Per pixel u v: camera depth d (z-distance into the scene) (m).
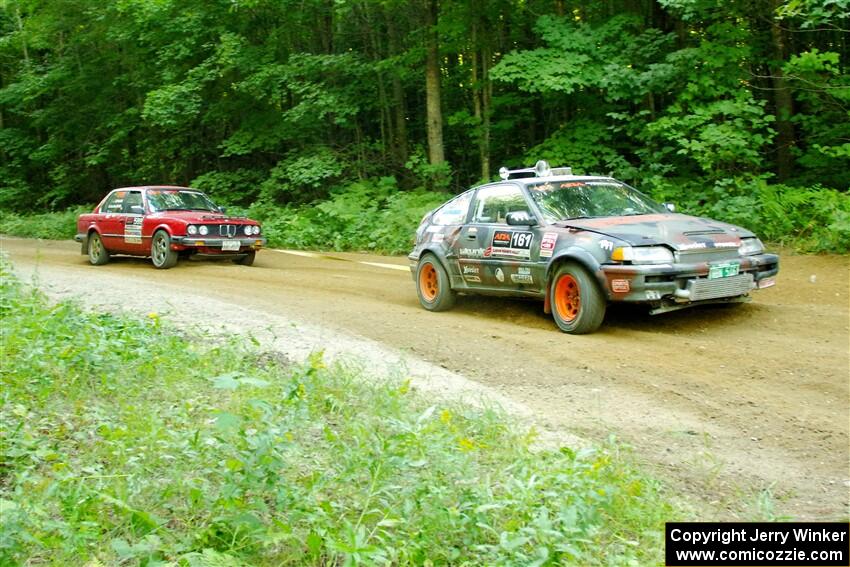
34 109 32.44
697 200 14.73
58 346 6.42
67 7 27.48
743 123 15.16
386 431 5.06
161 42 24.06
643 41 16.61
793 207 13.62
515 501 3.84
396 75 21.05
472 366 7.11
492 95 20.50
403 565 3.43
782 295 9.86
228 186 23.70
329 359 7.09
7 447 4.43
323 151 21.52
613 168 17.03
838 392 5.98
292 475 4.21
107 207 16.14
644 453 5.04
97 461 4.43
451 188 23.00
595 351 7.39
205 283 12.48
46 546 3.29
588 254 7.97
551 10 19.30
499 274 9.14
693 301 7.81
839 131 15.05
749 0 15.23
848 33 16.86
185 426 4.97
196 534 3.51
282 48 23.12
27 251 20.03
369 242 17.88
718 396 6.04
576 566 3.53
